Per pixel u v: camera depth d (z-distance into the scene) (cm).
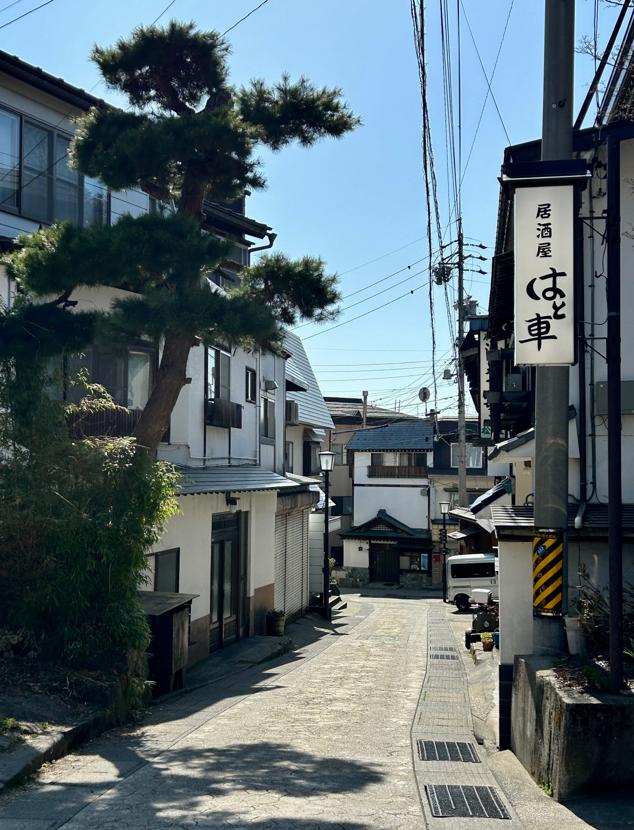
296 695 1127
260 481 1856
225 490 1542
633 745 576
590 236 966
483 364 2002
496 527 844
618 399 662
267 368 2303
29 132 1331
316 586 3059
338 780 621
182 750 730
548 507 811
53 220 1366
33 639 884
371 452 4325
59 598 873
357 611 2945
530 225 752
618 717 576
